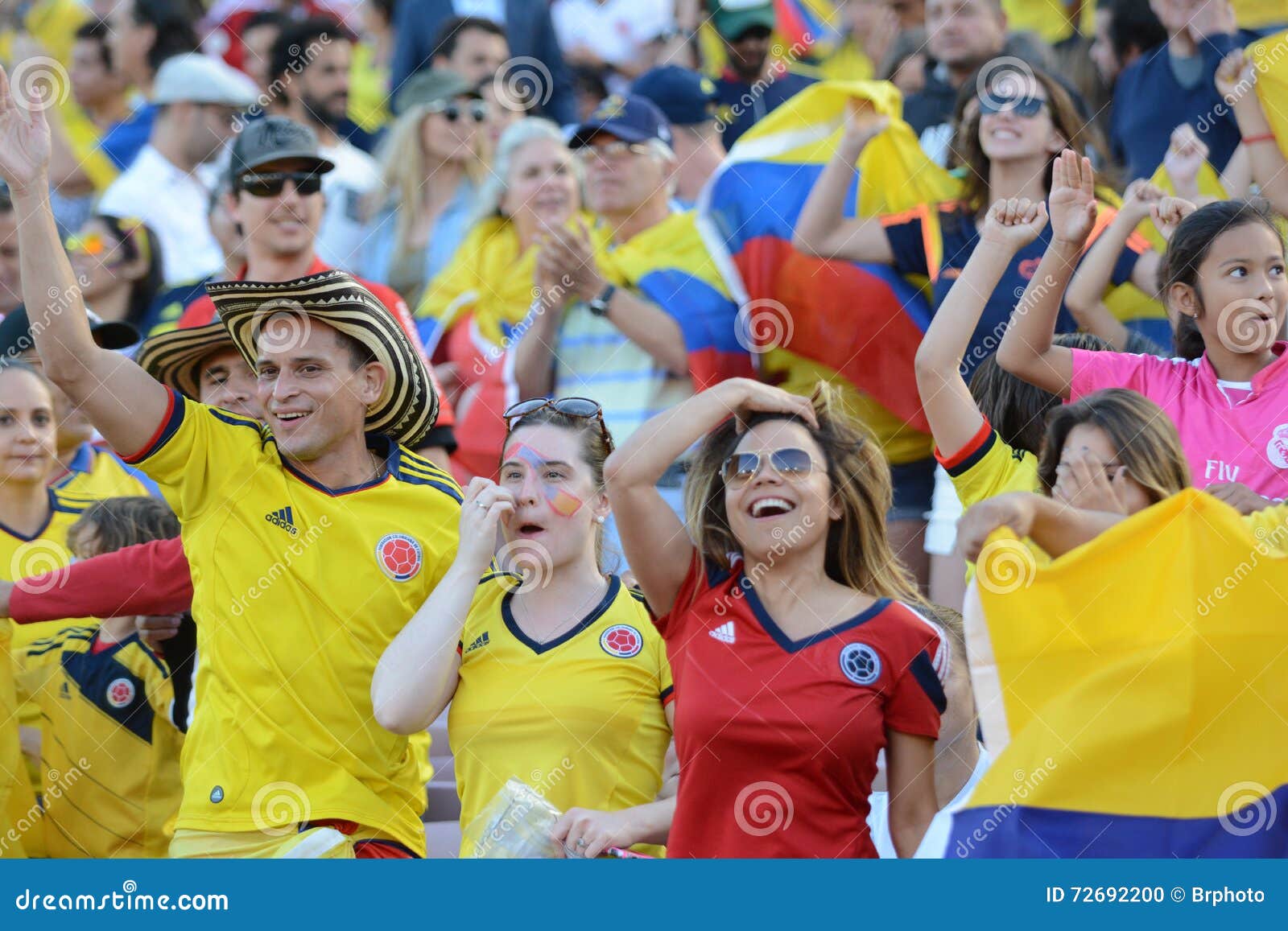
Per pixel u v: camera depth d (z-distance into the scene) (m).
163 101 19.84
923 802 11.41
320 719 12.22
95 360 12.27
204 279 19.38
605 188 17.30
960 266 15.88
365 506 12.73
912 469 15.73
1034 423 13.65
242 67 20.58
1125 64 17.27
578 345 17.05
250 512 12.54
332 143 20.31
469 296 17.95
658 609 12.00
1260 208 13.63
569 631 12.13
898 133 16.52
